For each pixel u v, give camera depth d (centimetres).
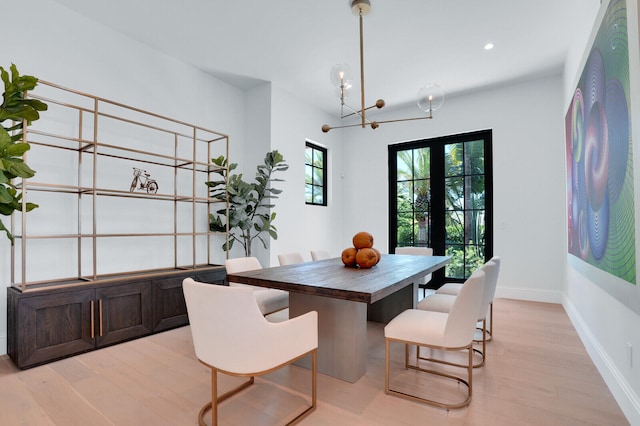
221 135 419
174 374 231
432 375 229
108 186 324
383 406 190
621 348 192
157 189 358
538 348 275
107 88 325
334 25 319
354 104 529
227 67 407
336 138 593
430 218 529
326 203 580
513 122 457
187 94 398
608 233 195
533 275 441
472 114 487
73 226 300
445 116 509
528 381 219
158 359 256
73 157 301
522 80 445
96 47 317
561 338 299
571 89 331
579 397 199
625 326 185
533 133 444
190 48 364
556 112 429
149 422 175
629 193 160
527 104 448
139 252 348
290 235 486
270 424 172
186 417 180
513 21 310
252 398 199
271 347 160
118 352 270
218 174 427
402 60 386
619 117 173
